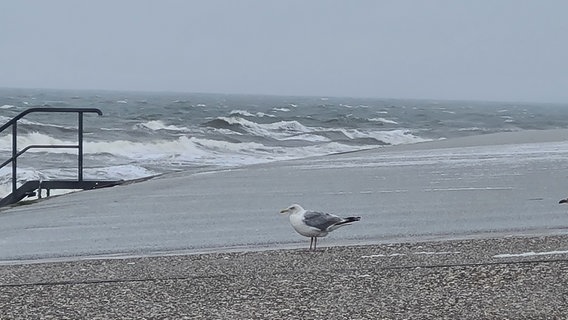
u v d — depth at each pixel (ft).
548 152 68.95
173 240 32.83
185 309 20.16
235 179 53.36
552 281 22.50
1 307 20.44
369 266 25.57
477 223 35.65
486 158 63.98
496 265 24.82
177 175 57.21
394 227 34.86
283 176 54.60
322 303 20.54
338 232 33.86
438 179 51.06
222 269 25.61
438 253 27.73
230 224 36.52
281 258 27.55
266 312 19.72
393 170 56.70
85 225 36.78
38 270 25.94
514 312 19.19
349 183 49.98
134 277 24.44
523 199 42.65
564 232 33.12
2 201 48.78
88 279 24.18
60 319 19.26
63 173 76.79
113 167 83.15
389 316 19.10
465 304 20.06
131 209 41.32
